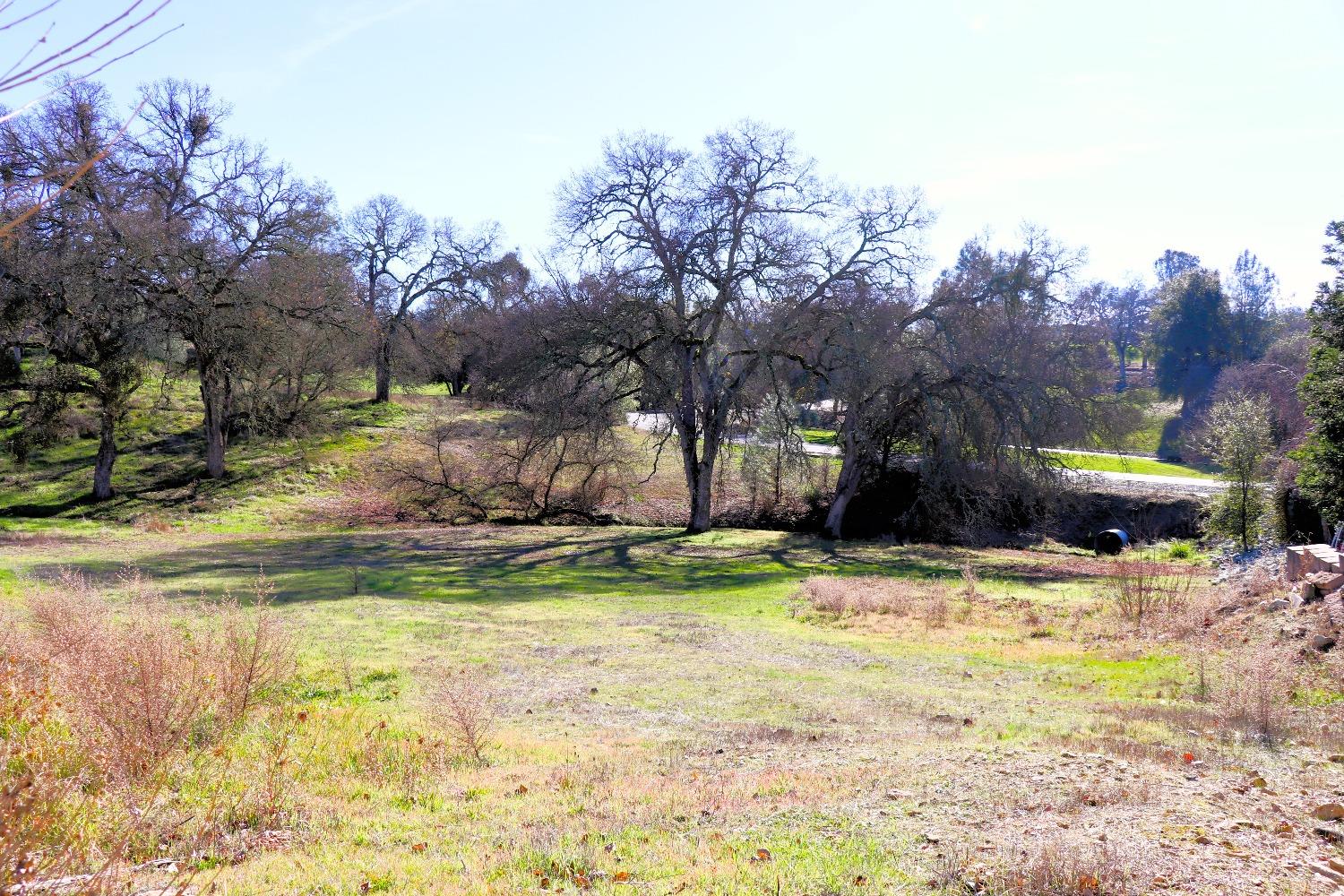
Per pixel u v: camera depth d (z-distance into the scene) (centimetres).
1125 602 2291
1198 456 6825
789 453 4053
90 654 982
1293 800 812
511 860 708
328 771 1017
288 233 4375
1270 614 1938
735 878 649
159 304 4022
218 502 4384
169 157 4212
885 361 3938
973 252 4172
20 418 4434
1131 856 671
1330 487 3050
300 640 1842
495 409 6038
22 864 447
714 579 3123
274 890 647
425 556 3519
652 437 5759
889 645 2059
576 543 3912
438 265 6262
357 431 5500
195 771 937
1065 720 1324
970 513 4122
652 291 3950
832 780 923
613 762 1074
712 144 3966
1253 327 9762
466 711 1193
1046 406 3800
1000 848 700
